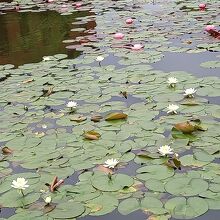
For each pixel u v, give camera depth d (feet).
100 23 23.43
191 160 8.90
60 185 8.46
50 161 9.39
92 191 8.13
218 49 16.46
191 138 9.81
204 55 16.01
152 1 29.30
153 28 20.98
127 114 11.34
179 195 7.75
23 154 9.84
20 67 16.63
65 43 19.93
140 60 15.89
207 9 24.57
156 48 17.33
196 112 11.02
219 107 11.16
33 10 29.73
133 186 8.16
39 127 11.14
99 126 10.80
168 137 9.95
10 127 11.27
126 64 15.53
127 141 9.93
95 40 19.79
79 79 14.43
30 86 14.25
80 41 20.01
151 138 9.96
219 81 12.83
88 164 9.11
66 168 9.05
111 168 8.84
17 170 9.21
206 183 8.04
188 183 8.09
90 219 7.39
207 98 11.91
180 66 14.98
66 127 11.01
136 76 14.06
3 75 15.71
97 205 7.70
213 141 9.58
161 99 11.99
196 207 7.39
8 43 21.43
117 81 13.82
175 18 22.82
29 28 24.31
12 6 32.35
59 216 7.49
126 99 12.40
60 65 16.35
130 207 7.55
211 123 10.37
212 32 18.26
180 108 11.34
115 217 7.38
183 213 7.28
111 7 28.37
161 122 10.69
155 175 8.47
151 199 7.72
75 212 7.57
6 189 8.48
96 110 11.82
